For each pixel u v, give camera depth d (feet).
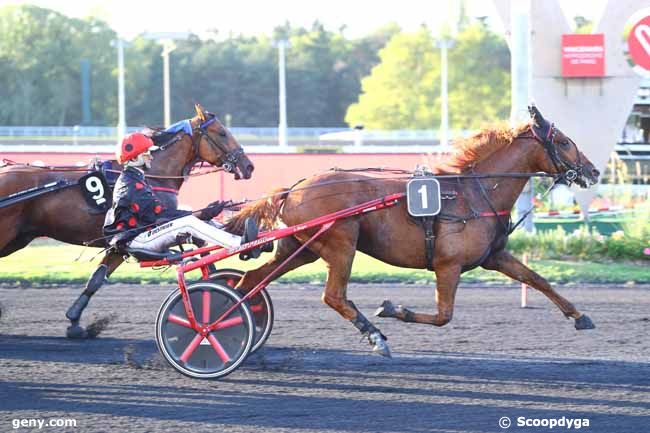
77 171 33.30
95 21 251.80
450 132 151.84
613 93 57.93
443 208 27.84
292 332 33.94
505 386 26.17
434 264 27.94
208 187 65.98
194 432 22.12
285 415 23.48
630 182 67.21
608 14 57.52
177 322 26.84
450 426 22.61
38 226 32.86
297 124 254.68
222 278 29.58
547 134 29.04
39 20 244.83
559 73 57.82
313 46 265.75
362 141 146.72
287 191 28.25
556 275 47.11
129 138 27.78
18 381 26.84
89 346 31.63
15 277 46.98
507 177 28.81
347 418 23.22
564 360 29.32
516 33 55.47
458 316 37.17
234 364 26.63
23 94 236.22
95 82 247.09
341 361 29.22
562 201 71.31
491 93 210.18
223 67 254.47
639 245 52.03
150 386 26.30
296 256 28.99
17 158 64.75
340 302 27.99
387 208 27.81
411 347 31.35
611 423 22.80
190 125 35.68
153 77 255.09
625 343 32.01
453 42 148.36
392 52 210.38
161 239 27.14
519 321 36.04
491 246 28.45
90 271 49.34
